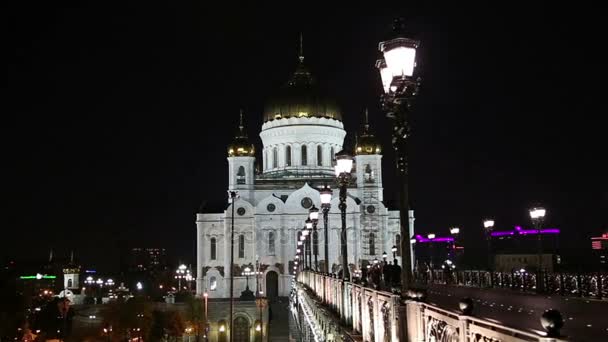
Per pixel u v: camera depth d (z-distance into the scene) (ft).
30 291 350.64
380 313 47.80
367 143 407.03
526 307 81.46
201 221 406.00
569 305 83.97
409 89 43.83
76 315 368.68
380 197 400.47
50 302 350.23
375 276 86.89
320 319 89.76
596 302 88.79
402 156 43.83
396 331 41.09
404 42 43.60
